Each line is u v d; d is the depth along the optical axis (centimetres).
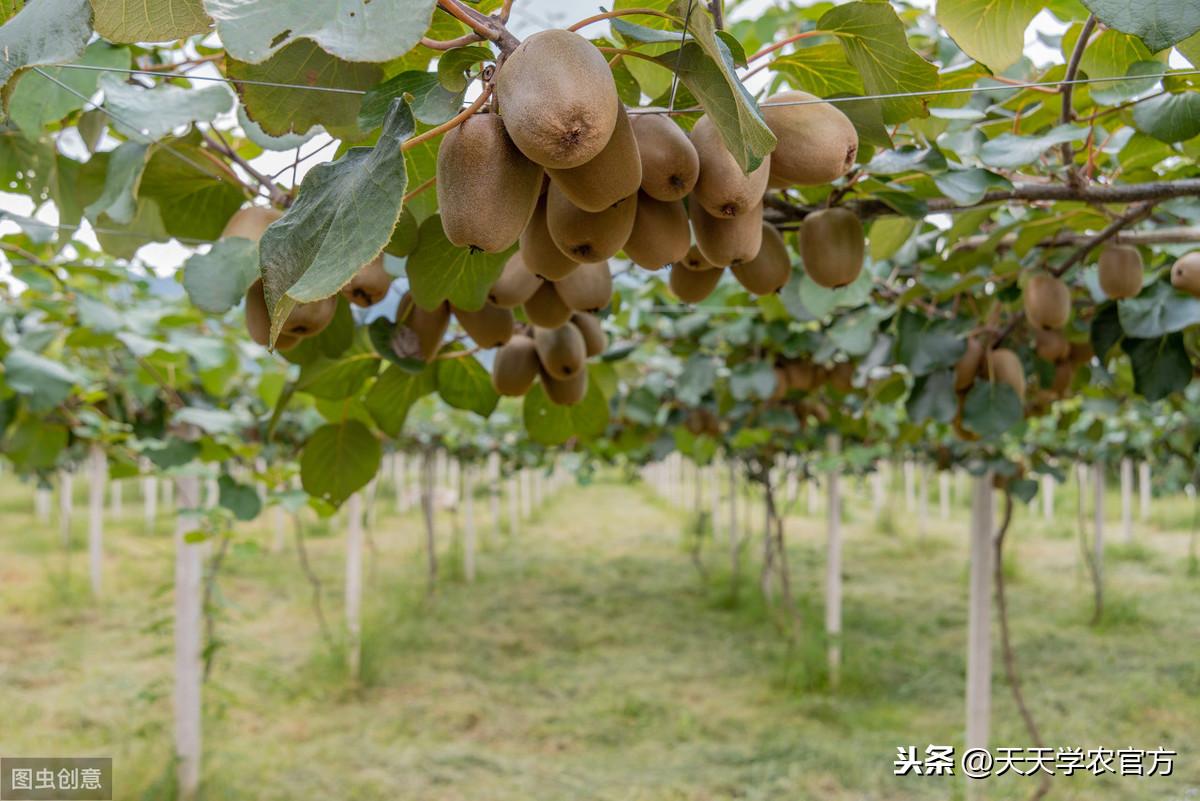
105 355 326
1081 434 688
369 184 67
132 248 151
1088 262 216
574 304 120
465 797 409
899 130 168
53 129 146
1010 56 125
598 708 530
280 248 70
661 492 1983
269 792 404
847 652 591
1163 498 1512
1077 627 720
